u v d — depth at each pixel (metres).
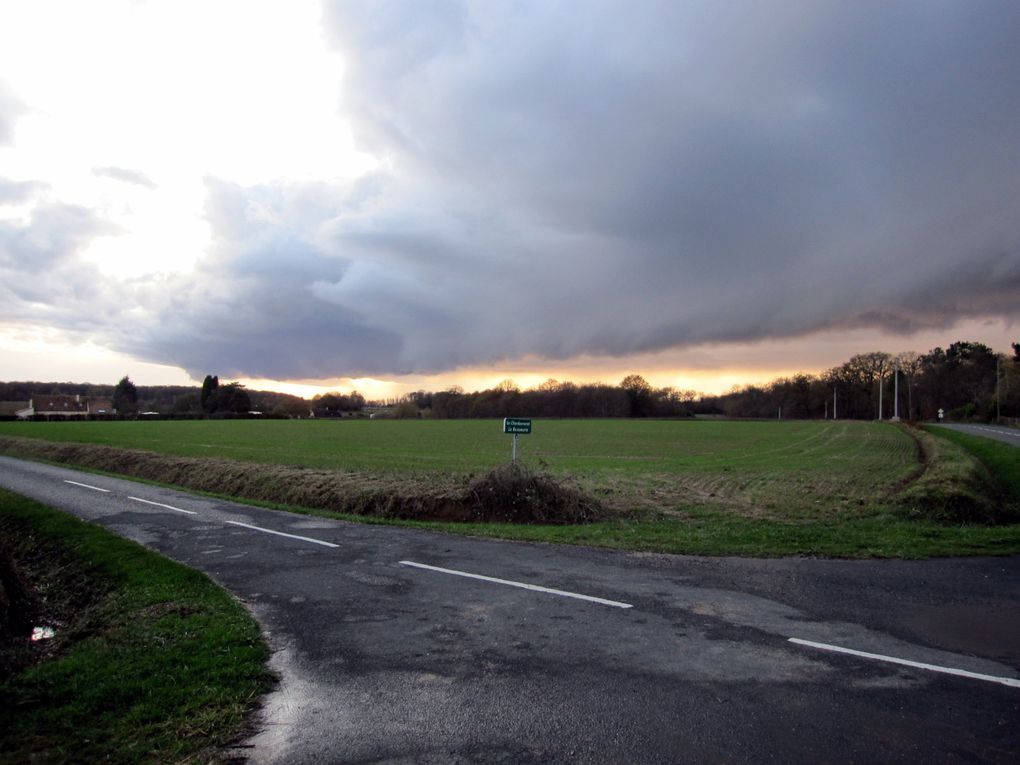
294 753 4.50
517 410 152.12
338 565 10.12
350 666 6.02
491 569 9.64
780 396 152.62
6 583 9.97
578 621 7.16
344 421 110.25
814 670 5.73
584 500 15.62
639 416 152.00
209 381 137.75
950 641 6.43
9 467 29.67
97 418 103.19
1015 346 99.75
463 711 5.06
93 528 13.55
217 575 9.59
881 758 4.28
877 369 137.88
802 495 18.97
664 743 4.51
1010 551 10.30
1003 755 4.31
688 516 15.16
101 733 4.89
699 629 6.83
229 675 5.82
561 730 4.72
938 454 31.06
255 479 20.78
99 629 7.71
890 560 9.84
